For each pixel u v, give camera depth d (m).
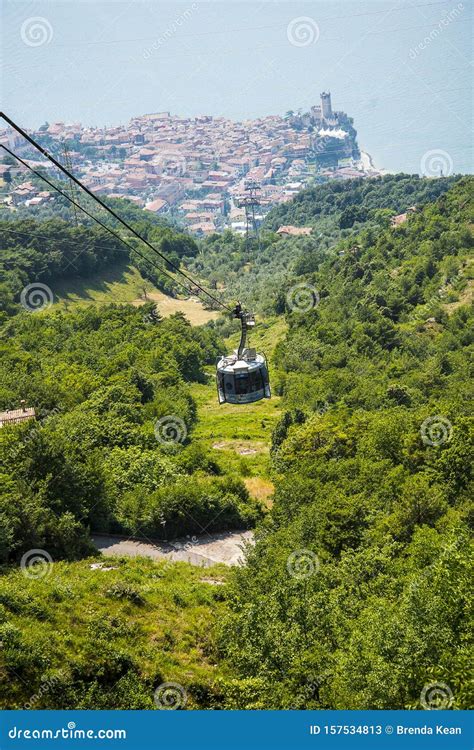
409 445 49.44
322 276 171.75
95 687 26.67
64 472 44.66
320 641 25.61
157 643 31.08
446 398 90.00
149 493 52.31
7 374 77.06
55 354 100.75
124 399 74.00
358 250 182.62
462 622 22.22
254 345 144.88
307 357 118.50
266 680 24.75
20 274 153.12
